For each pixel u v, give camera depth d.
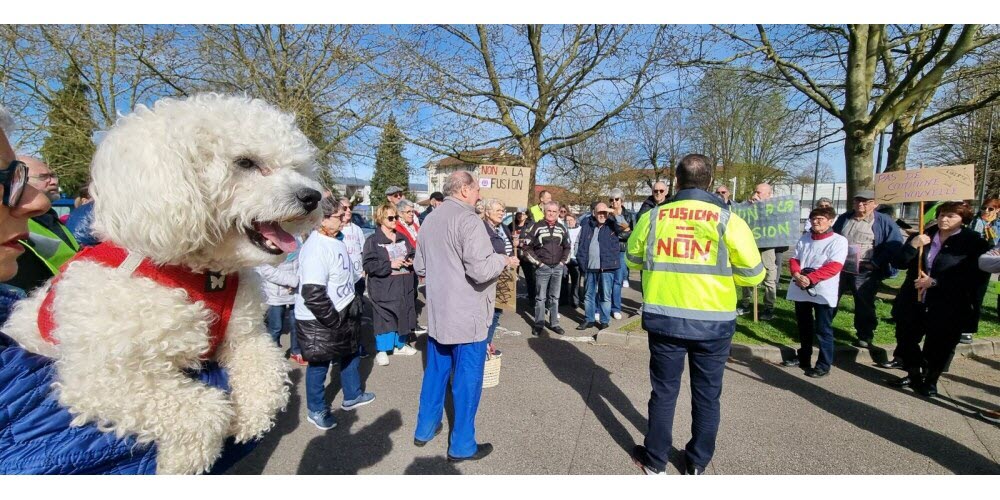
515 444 3.34
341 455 3.18
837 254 4.47
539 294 6.24
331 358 3.41
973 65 8.31
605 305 6.55
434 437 3.44
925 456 3.20
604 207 6.38
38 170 2.38
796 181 33.59
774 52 8.60
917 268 4.37
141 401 0.86
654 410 2.90
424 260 3.23
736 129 22.77
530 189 10.62
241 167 1.14
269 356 1.16
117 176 0.93
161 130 0.99
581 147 14.19
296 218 1.16
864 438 3.43
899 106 7.54
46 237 2.11
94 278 0.90
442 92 9.91
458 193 3.11
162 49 9.62
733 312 2.73
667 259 2.77
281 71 10.34
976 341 5.38
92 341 0.85
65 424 0.85
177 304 0.94
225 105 1.19
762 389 4.33
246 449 1.17
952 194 5.20
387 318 4.96
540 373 4.75
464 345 3.04
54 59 9.82
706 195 2.78
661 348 2.85
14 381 0.83
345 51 10.18
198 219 0.97
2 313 0.96
